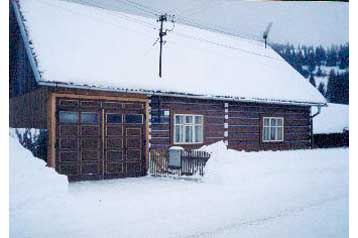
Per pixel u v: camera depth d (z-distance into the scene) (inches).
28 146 488.4
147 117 553.3
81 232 275.3
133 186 449.4
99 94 510.9
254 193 413.7
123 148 532.4
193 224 299.7
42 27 548.1
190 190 424.8
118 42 612.4
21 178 363.9
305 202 384.5
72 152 490.9
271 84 747.4
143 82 548.1
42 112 494.6
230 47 810.8
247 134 685.9
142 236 269.7
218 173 478.3
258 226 300.2
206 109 630.5
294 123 765.3
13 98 626.5
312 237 281.3
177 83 588.7
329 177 518.6
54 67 484.1
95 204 354.3
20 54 586.2
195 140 621.0
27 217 303.9
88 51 552.4
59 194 359.9
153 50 642.2
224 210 342.6
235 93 647.1
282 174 525.3
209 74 664.4
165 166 537.6
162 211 335.0
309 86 812.6
